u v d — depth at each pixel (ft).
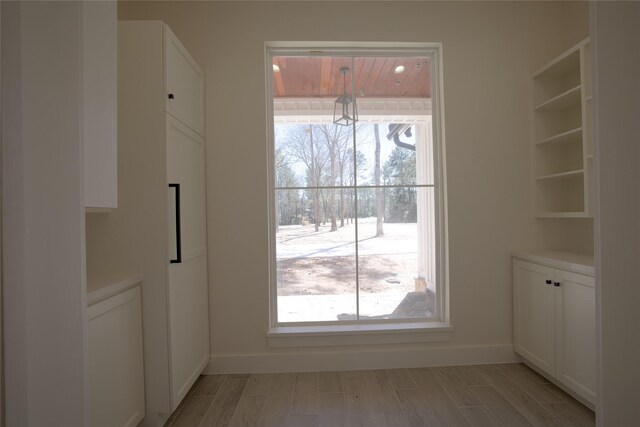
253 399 7.88
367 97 9.98
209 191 9.28
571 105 9.36
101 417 5.44
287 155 9.87
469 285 9.62
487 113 9.71
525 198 9.75
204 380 8.86
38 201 3.90
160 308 6.84
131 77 6.83
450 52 9.68
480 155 9.70
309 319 9.83
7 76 3.84
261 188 9.34
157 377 6.84
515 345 9.52
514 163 9.73
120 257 6.83
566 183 9.70
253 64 9.41
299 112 9.90
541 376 8.78
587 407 7.29
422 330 9.45
